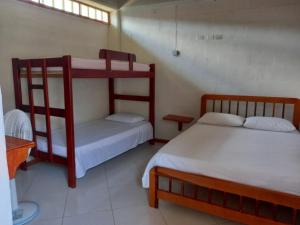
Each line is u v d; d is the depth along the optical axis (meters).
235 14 3.56
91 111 4.20
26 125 2.29
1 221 1.08
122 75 3.30
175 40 4.04
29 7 3.07
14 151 1.71
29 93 2.87
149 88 4.26
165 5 4.02
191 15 3.86
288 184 1.76
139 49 4.36
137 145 4.02
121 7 4.30
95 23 4.17
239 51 3.62
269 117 3.35
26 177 2.92
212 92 3.89
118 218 2.14
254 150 2.38
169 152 2.27
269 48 3.43
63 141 2.91
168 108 4.27
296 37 3.26
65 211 2.24
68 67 2.47
